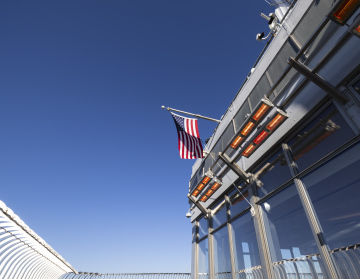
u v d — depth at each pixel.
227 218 6.71
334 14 2.87
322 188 3.80
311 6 4.48
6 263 7.13
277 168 4.87
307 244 4.02
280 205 4.61
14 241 6.67
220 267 6.65
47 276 11.49
